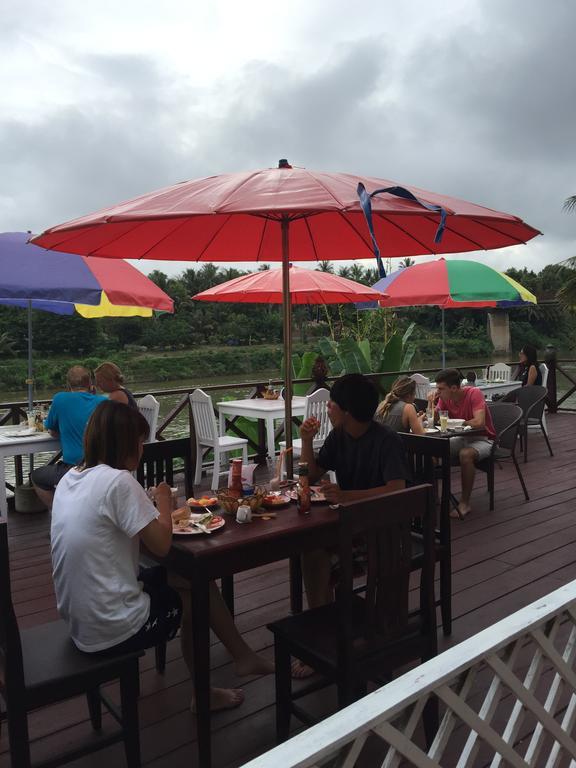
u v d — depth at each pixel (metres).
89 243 2.78
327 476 5.48
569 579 3.56
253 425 8.09
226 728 2.26
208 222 2.91
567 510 4.91
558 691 1.50
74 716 2.36
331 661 1.93
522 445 7.25
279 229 3.18
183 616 2.34
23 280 4.23
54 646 1.95
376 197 2.06
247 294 5.98
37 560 4.07
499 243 2.81
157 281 35.84
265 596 3.43
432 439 2.95
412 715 1.12
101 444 1.97
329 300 6.33
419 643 2.08
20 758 1.72
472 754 1.30
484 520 4.70
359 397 2.58
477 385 8.19
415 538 2.96
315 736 0.94
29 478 5.28
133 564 1.96
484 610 3.18
